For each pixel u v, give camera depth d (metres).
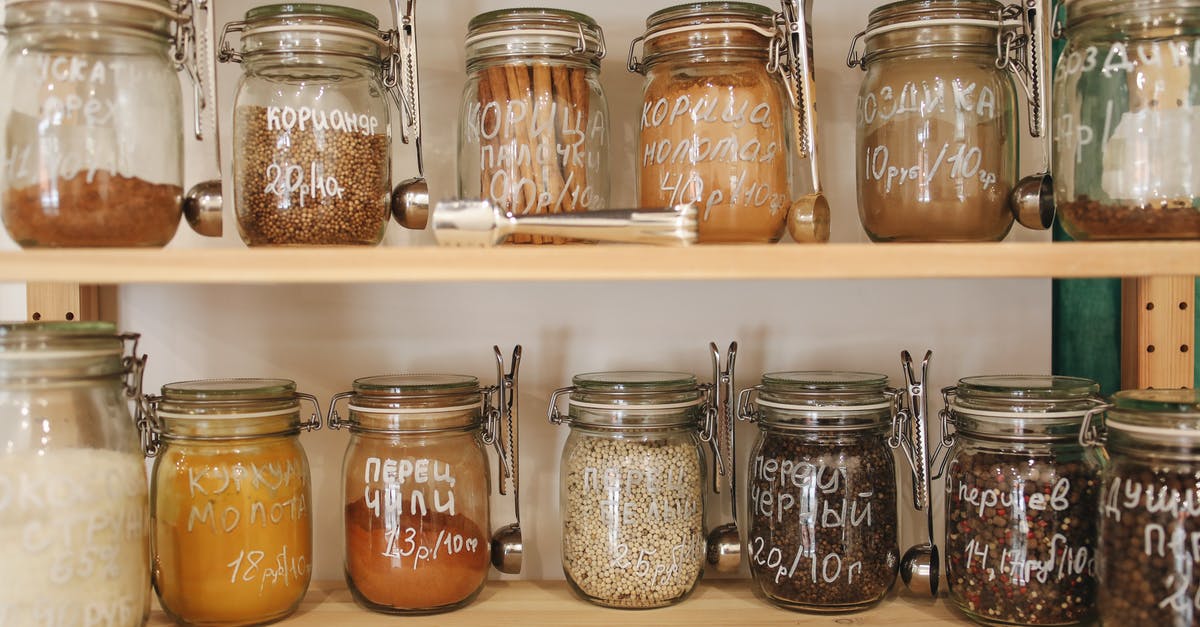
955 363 0.94
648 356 0.94
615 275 0.68
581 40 0.80
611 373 0.90
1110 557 0.74
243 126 0.78
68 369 0.72
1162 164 0.69
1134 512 0.72
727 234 0.79
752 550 0.86
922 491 0.87
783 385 0.84
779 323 0.94
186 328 0.93
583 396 0.85
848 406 0.83
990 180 0.78
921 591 0.85
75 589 0.71
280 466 0.82
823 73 0.92
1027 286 0.93
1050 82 0.93
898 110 0.78
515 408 0.91
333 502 0.94
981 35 0.78
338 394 0.88
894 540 0.85
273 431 0.82
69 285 0.89
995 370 0.94
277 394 0.82
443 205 0.71
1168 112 0.70
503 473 0.90
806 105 0.79
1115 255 0.68
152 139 0.74
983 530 0.79
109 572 0.72
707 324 0.94
